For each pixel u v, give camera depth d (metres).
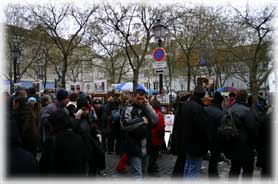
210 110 6.96
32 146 4.61
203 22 29.97
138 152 6.51
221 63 38.47
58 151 4.14
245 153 6.52
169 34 31.06
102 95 25.11
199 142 6.34
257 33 26.66
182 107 6.62
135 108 6.74
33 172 3.46
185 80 55.97
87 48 32.88
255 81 27.53
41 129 7.22
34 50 36.41
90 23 26.94
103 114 11.02
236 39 29.06
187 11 27.47
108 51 33.62
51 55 37.41
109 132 10.99
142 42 29.03
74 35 27.67
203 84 9.33
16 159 3.41
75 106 7.14
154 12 25.92
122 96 9.16
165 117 11.86
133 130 6.50
